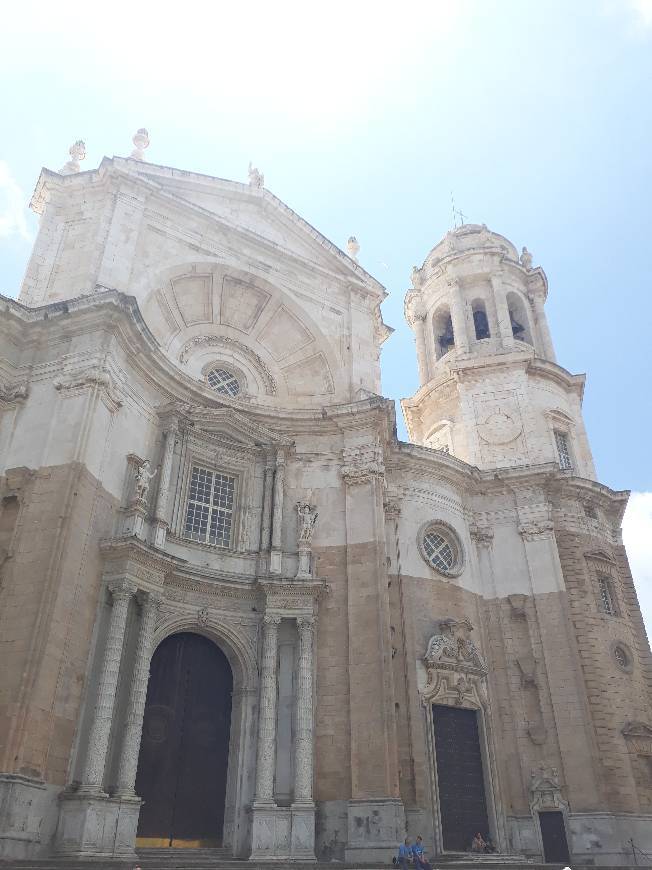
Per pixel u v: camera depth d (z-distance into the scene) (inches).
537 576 1069.8
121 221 928.9
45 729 597.6
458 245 1552.7
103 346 761.6
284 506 923.4
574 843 889.5
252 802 730.2
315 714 793.6
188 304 1028.5
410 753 867.4
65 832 588.1
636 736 970.1
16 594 641.0
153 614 741.9
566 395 1358.3
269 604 821.9
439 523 1076.5
